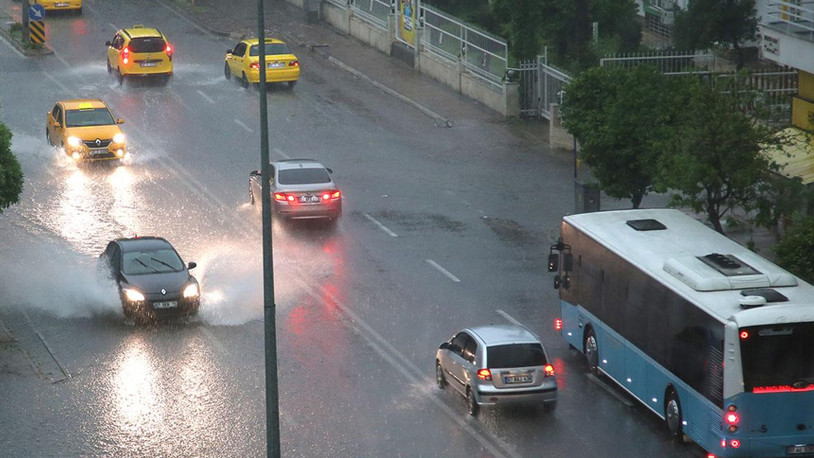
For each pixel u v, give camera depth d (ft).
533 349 74.43
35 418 75.36
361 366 84.53
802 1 120.88
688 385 69.31
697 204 90.38
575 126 106.93
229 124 151.43
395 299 97.96
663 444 71.77
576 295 85.81
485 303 97.25
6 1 215.92
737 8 154.81
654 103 100.01
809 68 106.83
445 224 117.80
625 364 77.97
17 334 89.66
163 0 220.02
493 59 161.38
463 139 147.33
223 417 75.82
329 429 74.13
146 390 79.92
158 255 95.76
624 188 103.19
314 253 109.50
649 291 73.87
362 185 130.11
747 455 65.26
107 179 130.21
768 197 94.38
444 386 80.74
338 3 200.54
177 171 133.28
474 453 70.54
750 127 88.63
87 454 70.38
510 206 123.34
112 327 91.50
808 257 83.10
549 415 76.33
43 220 116.98
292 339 89.56
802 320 64.59
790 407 65.00
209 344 88.38
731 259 71.56
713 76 99.81
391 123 153.99
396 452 70.69
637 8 188.24
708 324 66.69
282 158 138.41
